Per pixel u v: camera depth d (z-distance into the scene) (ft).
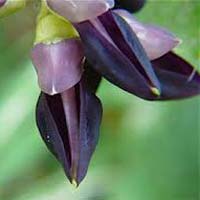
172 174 1.67
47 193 1.77
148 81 1.04
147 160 1.68
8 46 1.73
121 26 1.05
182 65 1.15
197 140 1.67
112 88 1.68
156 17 1.55
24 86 1.69
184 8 1.55
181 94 1.16
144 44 1.10
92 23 1.05
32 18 1.68
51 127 1.05
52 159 1.74
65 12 1.04
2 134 1.68
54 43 1.06
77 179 1.03
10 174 1.71
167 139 1.68
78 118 1.05
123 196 1.69
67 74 1.05
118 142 1.70
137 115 1.69
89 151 1.04
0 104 1.69
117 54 1.04
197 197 1.66
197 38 1.53
